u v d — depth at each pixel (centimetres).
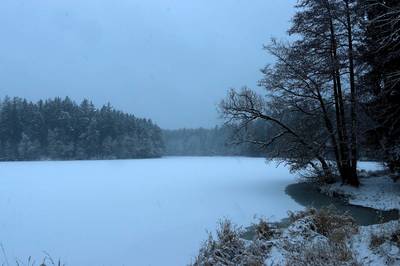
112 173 3962
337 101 2158
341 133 2148
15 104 9238
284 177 3303
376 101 1927
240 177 3331
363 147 2069
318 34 2080
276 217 1454
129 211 1641
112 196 2105
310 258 694
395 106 1814
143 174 3806
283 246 819
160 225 1361
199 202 1869
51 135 9388
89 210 1669
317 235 887
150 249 1055
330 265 659
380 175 2473
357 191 1956
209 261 785
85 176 3541
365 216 1431
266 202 1852
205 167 5106
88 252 1030
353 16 1961
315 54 2141
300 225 936
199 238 1174
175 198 2014
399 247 705
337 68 1997
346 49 2045
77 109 10256
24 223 1395
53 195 2147
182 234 1227
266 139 2625
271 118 2456
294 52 2230
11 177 3403
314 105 2369
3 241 1145
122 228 1315
